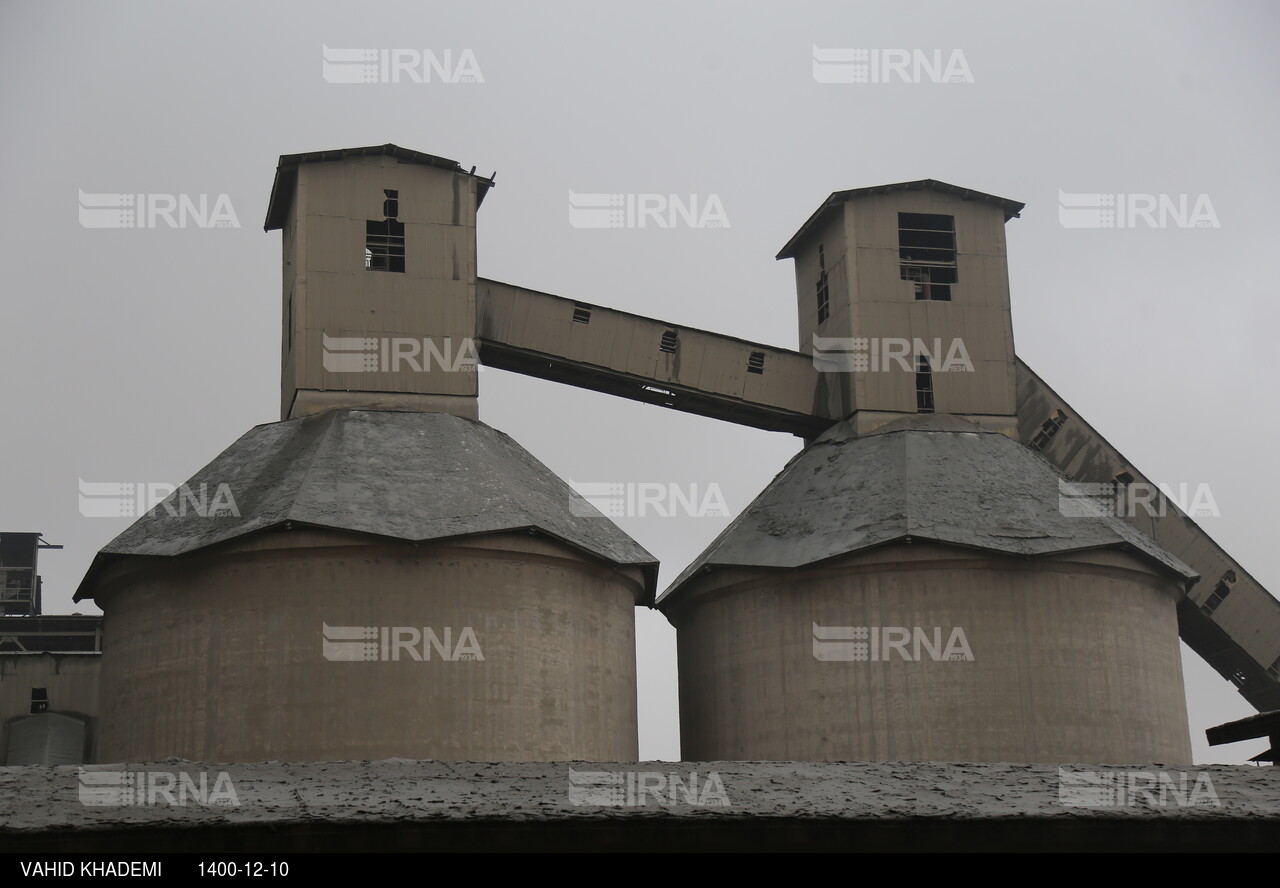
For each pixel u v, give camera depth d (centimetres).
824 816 2038
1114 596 4656
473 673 4134
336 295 4722
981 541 4547
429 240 4834
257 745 4012
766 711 4678
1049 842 2070
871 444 5047
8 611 6938
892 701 4509
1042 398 5516
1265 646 5544
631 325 5181
